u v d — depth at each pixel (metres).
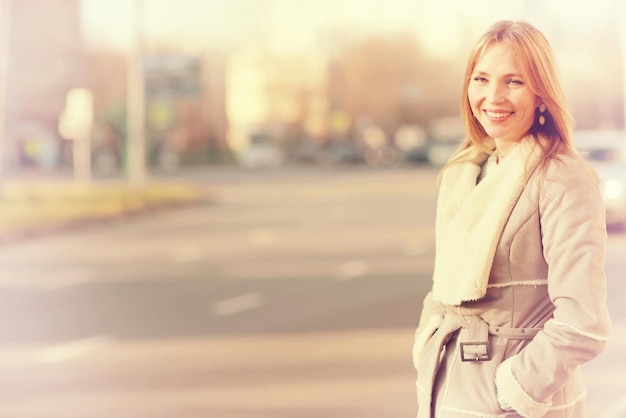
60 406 8.28
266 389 8.58
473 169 3.28
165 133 86.44
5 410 8.17
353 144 80.62
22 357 10.70
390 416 7.54
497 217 3.08
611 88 68.94
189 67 64.31
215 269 18.28
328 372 9.21
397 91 104.25
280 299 14.20
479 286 3.09
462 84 3.33
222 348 10.68
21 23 83.56
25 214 31.30
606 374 8.71
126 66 87.62
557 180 3.02
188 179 62.47
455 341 3.16
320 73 102.06
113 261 20.27
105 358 10.43
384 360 9.69
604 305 2.96
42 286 16.73
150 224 30.58
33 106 83.56
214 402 8.18
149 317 13.12
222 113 97.44
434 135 76.75
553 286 3.01
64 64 85.25
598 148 20.94
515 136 3.19
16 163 82.38
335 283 15.77
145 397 8.48
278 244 22.66
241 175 67.56
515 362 2.98
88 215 31.50
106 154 85.31
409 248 20.95
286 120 101.19
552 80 3.14
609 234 20.14
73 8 86.19
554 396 3.07
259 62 100.44
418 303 13.38
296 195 43.78
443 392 3.14
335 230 26.00
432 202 36.56
